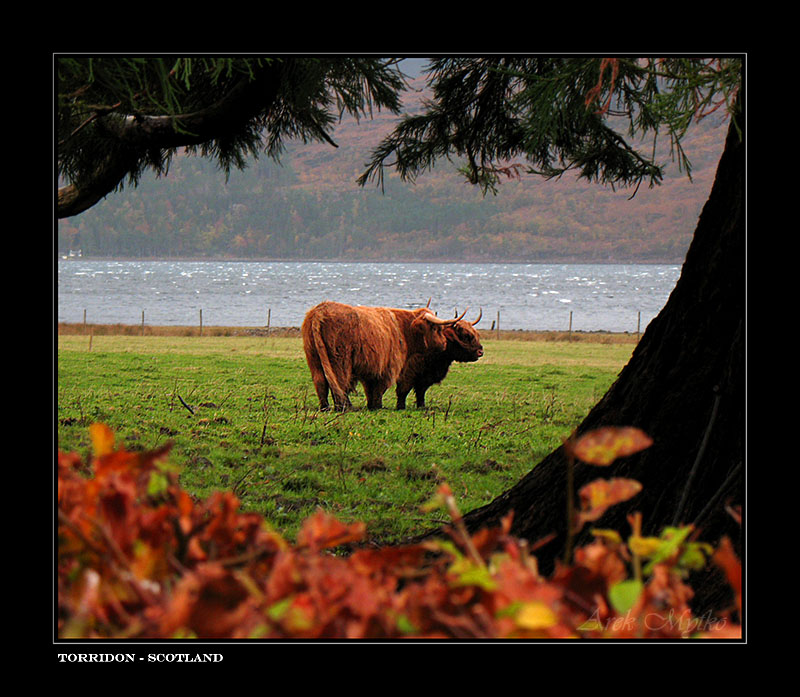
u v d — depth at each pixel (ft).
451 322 149.48
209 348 276.62
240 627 9.96
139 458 13.26
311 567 11.42
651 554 12.19
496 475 93.50
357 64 51.55
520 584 10.23
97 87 38.52
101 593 11.07
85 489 13.33
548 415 139.03
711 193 38.17
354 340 141.38
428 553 43.06
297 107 58.03
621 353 277.64
